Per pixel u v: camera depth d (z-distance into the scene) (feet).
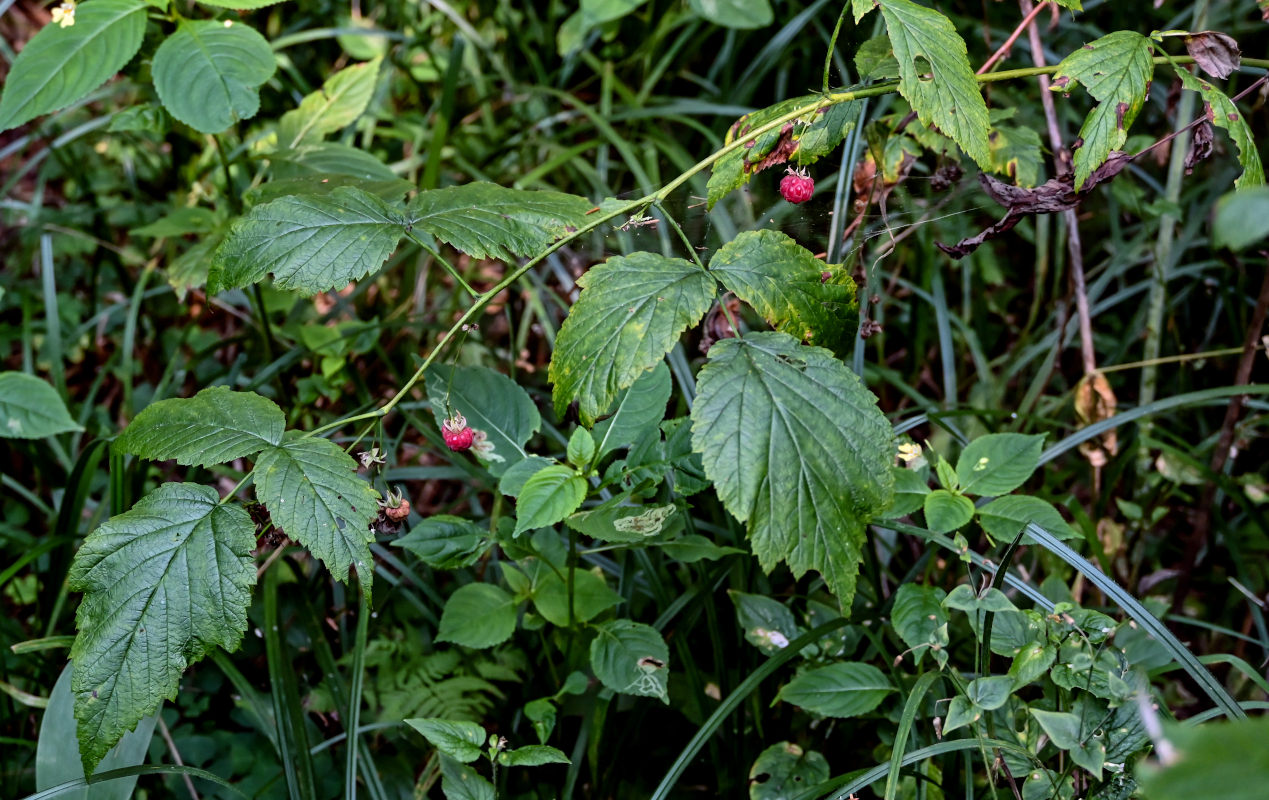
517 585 6.30
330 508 4.13
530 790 6.69
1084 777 5.15
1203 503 7.37
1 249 11.26
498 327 10.07
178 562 4.04
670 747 7.00
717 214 8.50
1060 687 5.19
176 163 10.87
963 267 9.48
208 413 4.45
